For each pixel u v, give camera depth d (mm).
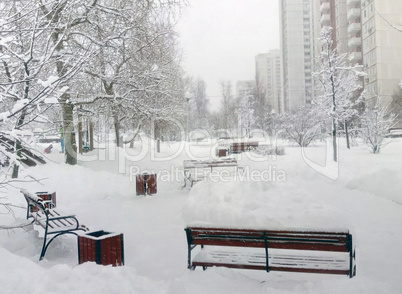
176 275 5543
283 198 8664
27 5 7461
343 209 9555
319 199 8883
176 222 9000
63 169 14648
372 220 8516
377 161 19094
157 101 20766
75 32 14195
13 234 7293
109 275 4738
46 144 28453
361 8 54969
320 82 24688
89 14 15656
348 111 23828
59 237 7457
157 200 12516
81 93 17312
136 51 17734
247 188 10203
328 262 5164
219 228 5281
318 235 4918
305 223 6289
